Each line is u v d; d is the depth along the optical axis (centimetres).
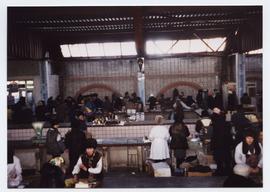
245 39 1848
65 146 879
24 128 1147
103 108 1773
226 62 2159
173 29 1978
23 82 1923
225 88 1923
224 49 2123
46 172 617
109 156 1048
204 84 2266
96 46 2152
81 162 637
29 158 1022
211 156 917
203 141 977
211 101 1788
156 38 2080
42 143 1028
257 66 2031
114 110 1873
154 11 1435
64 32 1991
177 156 943
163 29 1977
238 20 1830
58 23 1741
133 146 1030
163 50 2111
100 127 1153
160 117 980
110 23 1775
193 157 950
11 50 1528
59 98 1670
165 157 964
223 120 866
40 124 1072
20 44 1664
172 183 586
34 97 1922
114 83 2295
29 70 1916
